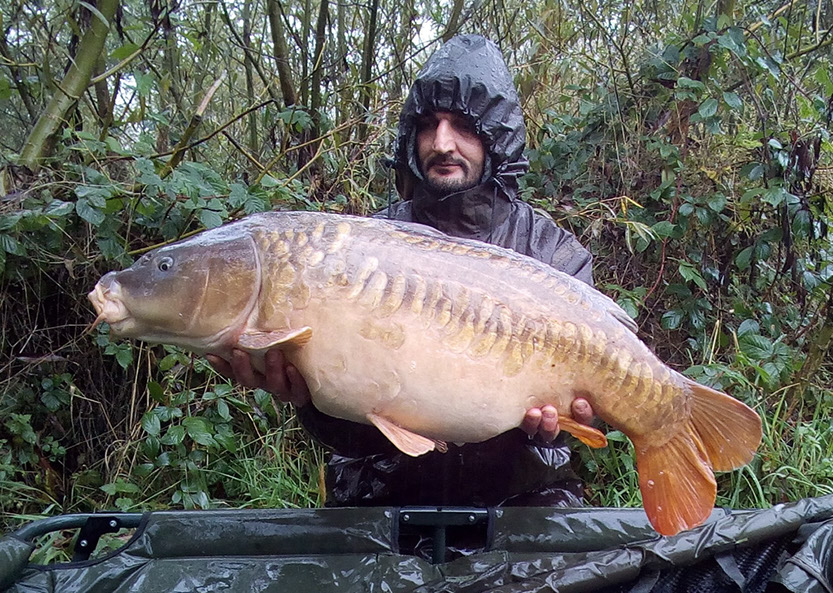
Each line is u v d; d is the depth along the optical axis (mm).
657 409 1331
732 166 3078
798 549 1391
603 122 3264
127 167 2689
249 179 3172
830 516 1442
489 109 1794
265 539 1326
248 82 3564
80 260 2525
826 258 3115
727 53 3004
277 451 2680
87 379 2727
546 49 3721
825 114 2986
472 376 1248
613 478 2668
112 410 2752
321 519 1345
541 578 1285
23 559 1218
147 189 2346
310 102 3553
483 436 1291
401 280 1235
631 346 1319
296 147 2916
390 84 3770
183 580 1273
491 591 1252
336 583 1282
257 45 3594
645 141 3156
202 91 3502
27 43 2781
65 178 2389
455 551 1438
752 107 3176
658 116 3195
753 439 1321
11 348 2580
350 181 3061
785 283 3135
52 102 2469
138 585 1262
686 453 1358
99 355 2715
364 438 1651
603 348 1302
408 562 1306
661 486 1348
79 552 1337
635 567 1322
